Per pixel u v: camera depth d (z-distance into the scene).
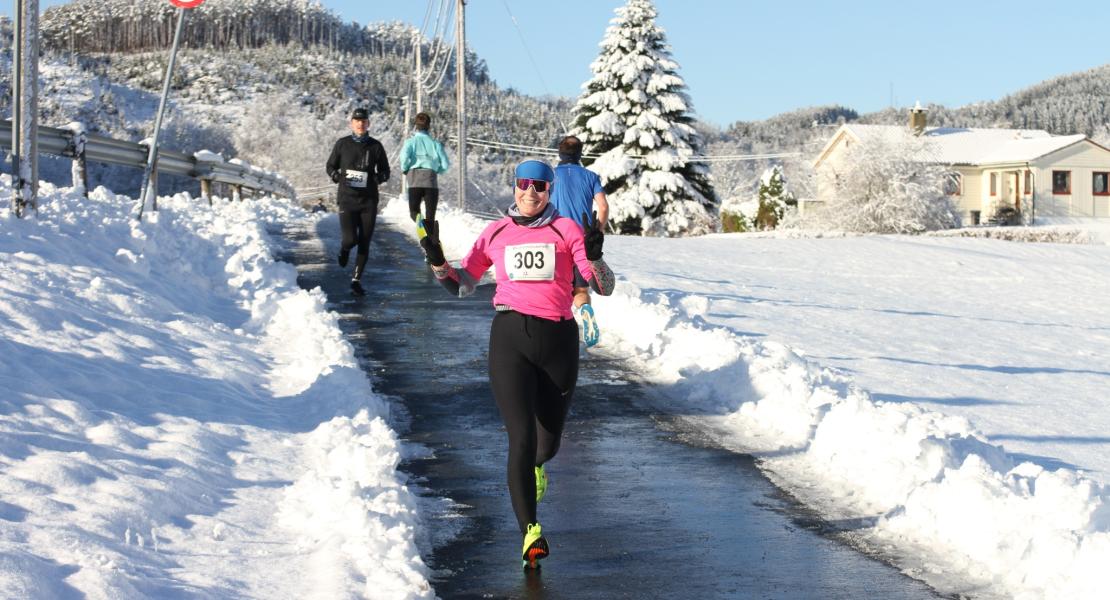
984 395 9.44
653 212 54.03
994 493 5.38
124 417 6.12
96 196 14.48
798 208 53.19
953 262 26.94
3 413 5.61
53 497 4.77
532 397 5.22
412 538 4.96
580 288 5.44
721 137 158.75
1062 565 4.68
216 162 21.98
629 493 6.18
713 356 8.95
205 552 4.58
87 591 3.91
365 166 13.00
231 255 13.06
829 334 12.68
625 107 53.75
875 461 6.38
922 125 60.31
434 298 12.94
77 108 114.06
